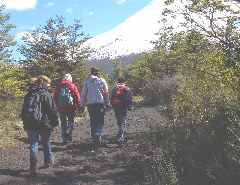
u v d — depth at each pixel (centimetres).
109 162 1112
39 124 1030
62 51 2534
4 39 2275
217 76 1032
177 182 865
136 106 2448
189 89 1098
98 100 1299
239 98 983
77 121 1895
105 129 1697
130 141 1334
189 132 981
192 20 1041
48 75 2428
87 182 967
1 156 1196
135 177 977
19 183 969
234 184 830
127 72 3366
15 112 1784
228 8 1005
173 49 1122
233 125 890
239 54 997
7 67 2064
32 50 2517
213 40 1027
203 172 870
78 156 1194
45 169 1068
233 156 848
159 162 936
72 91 1360
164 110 1159
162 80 2184
